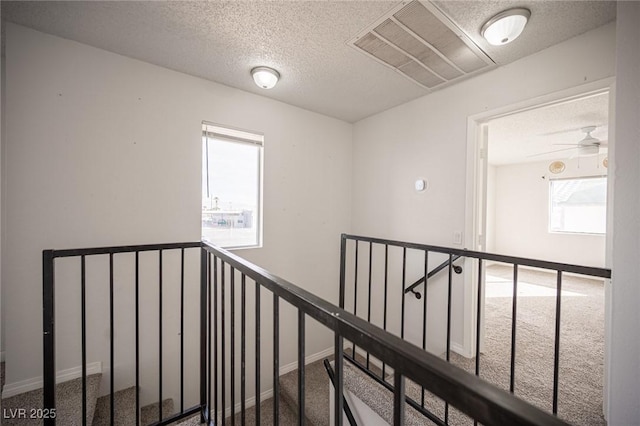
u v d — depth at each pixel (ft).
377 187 9.62
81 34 5.43
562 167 17.83
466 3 4.61
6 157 5.00
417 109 8.36
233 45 5.81
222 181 7.95
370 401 5.36
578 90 5.32
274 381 2.40
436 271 7.42
